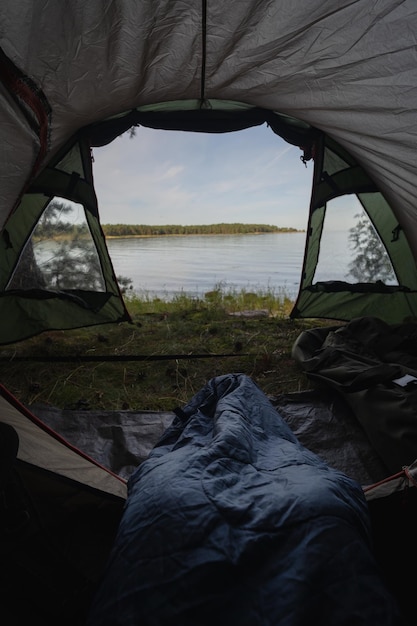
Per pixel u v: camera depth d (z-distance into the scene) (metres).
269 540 0.79
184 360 3.32
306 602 0.69
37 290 3.62
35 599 0.98
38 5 1.25
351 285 4.07
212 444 1.18
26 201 3.45
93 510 1.53
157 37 1.87
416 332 3.02
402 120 2.29
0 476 0.92
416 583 1.28
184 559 0.77
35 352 3.42
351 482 1.09
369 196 3.77
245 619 0.68
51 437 1.57
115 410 2.46
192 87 2.58
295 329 4.10
